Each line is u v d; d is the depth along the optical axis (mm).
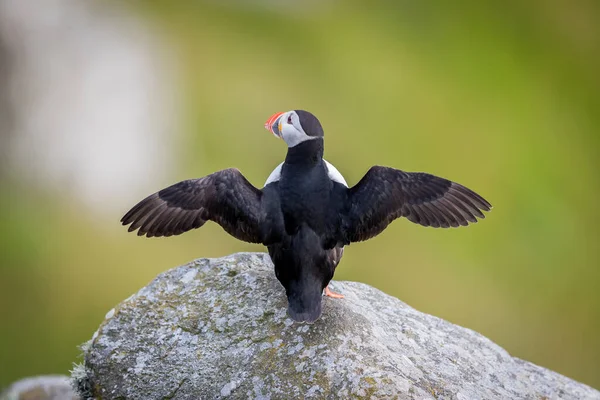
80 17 18578
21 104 17547
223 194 6344
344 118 18703
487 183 18422
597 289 17109
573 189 18734
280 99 18703
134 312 7086
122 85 18094
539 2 22531
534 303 16750
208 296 7172
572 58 21703
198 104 18234
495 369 7285
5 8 17844
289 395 6230
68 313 15508
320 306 6223
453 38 21266
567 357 16359
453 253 16781
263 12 20578
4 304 15438
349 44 20297
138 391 6598
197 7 20203
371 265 16219
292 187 6418
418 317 7688
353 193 6492
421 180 6512
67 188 17047
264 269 7484
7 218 16375
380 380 6164
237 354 6625
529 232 17828
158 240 16078
